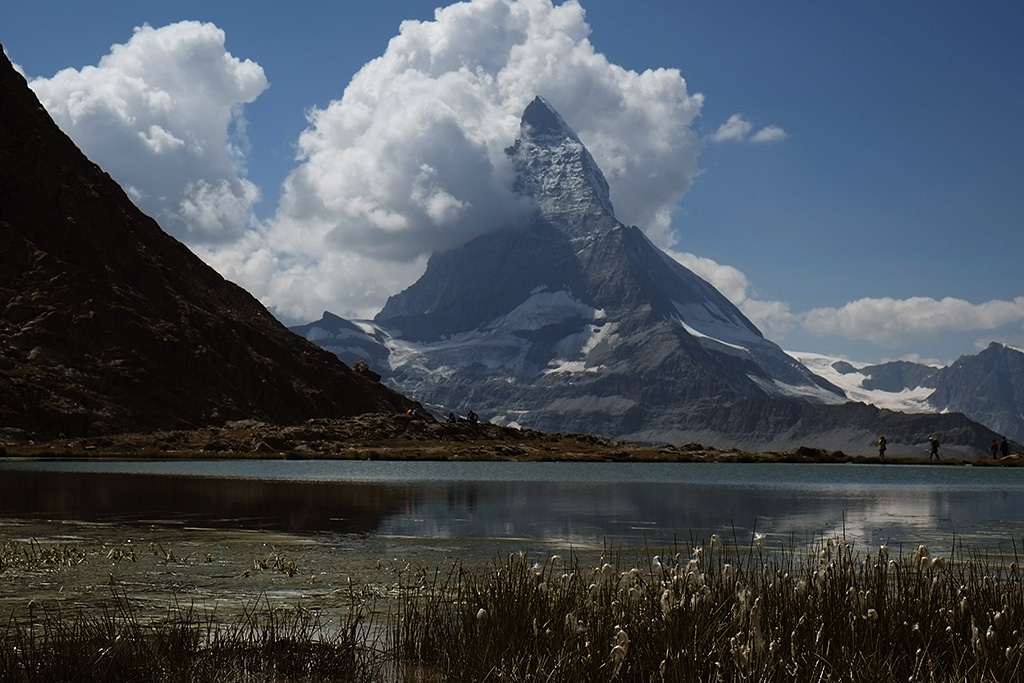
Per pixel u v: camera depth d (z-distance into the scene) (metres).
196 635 12.86
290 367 165.75
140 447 100.00
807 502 39.53
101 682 10.54
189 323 151.25
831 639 11.83
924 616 12.69
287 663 11.67
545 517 31.25
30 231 144.62
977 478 68.38
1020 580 14.47
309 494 41.44
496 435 123.19
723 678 10.80
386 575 18.62
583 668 10.75
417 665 11.80
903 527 28.97
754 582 14.62
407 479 56.34
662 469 77.94
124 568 19.38
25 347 126.50
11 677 10.32
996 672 10.51
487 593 14.02
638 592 12.79
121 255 153.88
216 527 27.36
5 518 29.48
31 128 157.88
